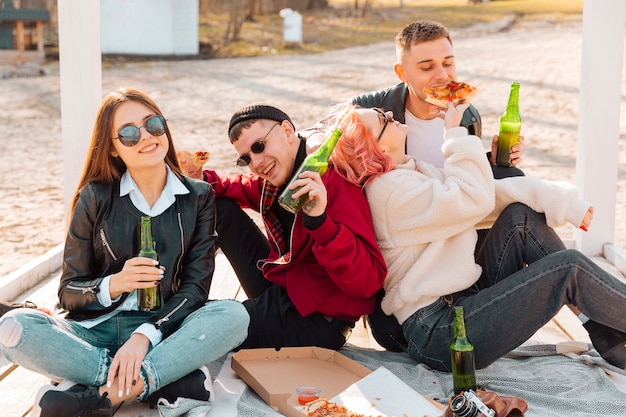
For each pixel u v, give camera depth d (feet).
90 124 14.74
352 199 9.86
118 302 9.28
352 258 9.45
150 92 40.86
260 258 11.18
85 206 9.25
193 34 53.62
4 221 20.99
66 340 8.51
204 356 8.87
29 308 8.99
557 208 9.96
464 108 10.16
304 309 10.19
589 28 15.43
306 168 9.36
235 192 11.19
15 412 9.04
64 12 14.52
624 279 14.48
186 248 9.49
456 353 8.75
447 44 11.24
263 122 9.82
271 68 48.21
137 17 52.54
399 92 11.85
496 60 47.26
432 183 9.91
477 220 10.02
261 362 10.11
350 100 12.06
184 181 9.70
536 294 9.42
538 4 72.38
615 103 15.62
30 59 48.55
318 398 8.93
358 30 63.16
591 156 15.80
